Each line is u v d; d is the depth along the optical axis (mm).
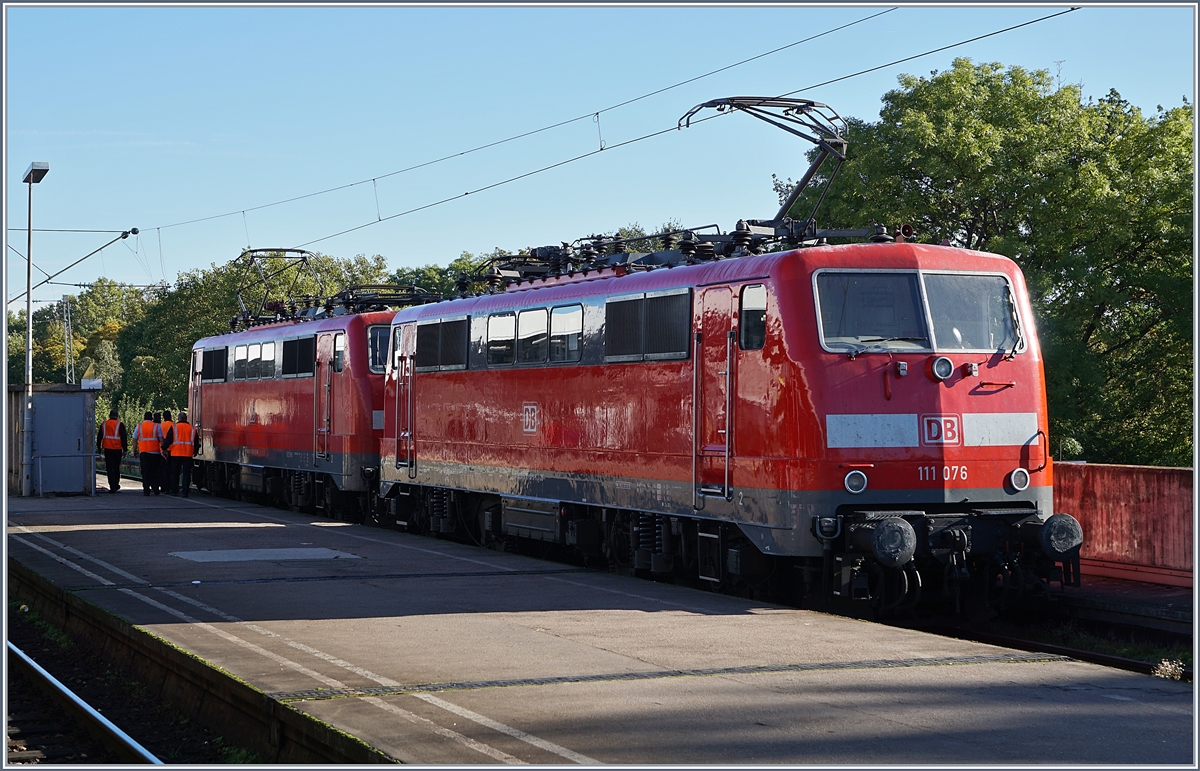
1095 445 33812
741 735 7371
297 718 7996
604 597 12891
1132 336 36281
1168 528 14094
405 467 20969
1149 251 36062
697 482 13727
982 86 35281
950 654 9797
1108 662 11422
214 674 9406
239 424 29156
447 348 19578
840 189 34750
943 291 12969
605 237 17172
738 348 13148
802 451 12305
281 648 10188
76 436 28594
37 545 17984
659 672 9133
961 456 12672
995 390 12930
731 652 9875
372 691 8570
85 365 120188
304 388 25328
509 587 13648
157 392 60281
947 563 12555
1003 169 33406
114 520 22203
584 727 7562
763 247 14500
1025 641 12406
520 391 17422
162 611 12164
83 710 10258
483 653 9891
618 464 15180
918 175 35188
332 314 25734
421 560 16172
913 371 12602
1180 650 12000
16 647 13195
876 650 9969
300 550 17312
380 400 23328
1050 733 7422
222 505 26469
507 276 18875
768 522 12617
